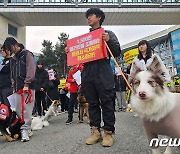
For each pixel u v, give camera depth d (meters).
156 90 2.93
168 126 2.96
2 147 4.80
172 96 3.05
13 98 5.52
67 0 30.03
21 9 29.33
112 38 4.41
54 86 9.79
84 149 4.16
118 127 6.16
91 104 4.56
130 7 30.50
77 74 7.49
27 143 5.01
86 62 4.53
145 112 3.03
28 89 5.33
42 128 7.10
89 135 5.34
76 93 7.73
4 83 6.09
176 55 13.27
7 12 29.39
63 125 7.46
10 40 5.48
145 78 2.98
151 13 30.92
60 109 12.41
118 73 10.59
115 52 4.45
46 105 9.27
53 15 30.69
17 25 33.91
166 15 31.77
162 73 3.10
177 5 30.83
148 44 5.16
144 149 4.02
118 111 10.46
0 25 29.88
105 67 4.41
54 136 5.57
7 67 6.07
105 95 4.34
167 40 40.12
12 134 5.57
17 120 5.49
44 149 4.37
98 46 4.35
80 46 4.64
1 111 5.36
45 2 29.72
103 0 31.16
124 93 10.68
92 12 4.50
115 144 4.39
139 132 5.43
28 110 5.37
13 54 5.62
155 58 3.19
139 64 3.35
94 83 4.43
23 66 5.40
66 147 4.39
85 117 9.13
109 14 30.73
